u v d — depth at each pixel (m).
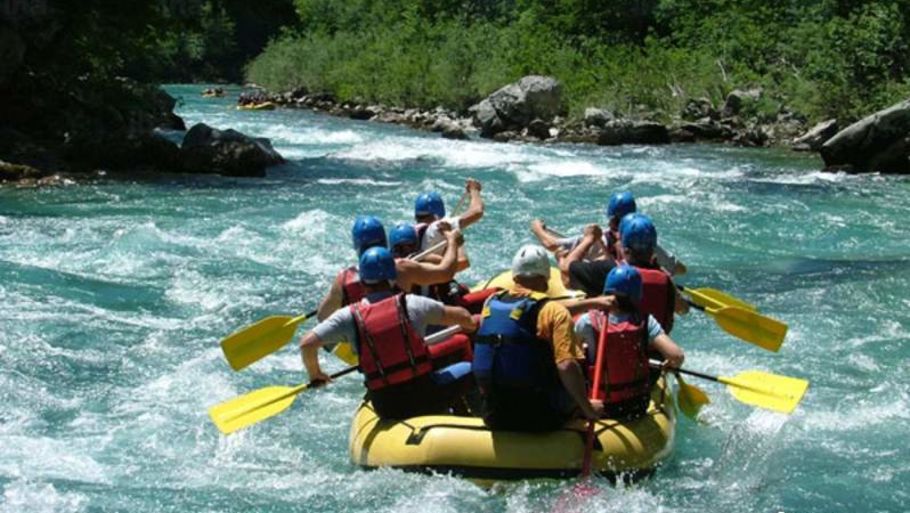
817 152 23.50
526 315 5.94
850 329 9.34
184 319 9.59
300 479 6.30
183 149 19.25
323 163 21.11
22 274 10.91
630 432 6.18
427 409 6.34
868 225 14.24
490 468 5.89
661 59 29.89
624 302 6.34
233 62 65.81
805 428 7.16
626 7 36.50
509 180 18.62
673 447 6.61
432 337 6.64
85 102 21.86
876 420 7.30
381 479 6.03
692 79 28.78
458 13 44.56
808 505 5.99
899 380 8.07
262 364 8.45
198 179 18.33
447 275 7.04
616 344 6.29
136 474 6.36
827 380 8.09
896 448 6.82
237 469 6.46
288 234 13.19
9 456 6.54
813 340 9.04
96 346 8.73
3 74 19.77
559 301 6.52
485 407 6.05
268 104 38.31
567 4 36.31
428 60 35.56
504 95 28.03
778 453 6.75
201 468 6.46
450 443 5.94
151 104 23.81
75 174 18.17
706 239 13.34
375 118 33.62
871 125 19.50
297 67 45.31
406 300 6.25
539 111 27.92
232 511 5.86
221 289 10.60
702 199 16.12
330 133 28.62
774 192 17.00
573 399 5.98
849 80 25.27
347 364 8.53
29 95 21.02
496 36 36.50
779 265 11.97
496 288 7.66
